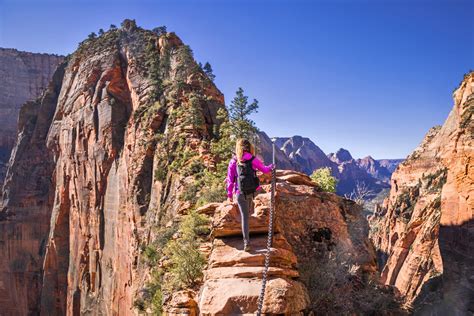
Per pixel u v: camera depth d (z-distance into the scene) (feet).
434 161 271.69
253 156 32.68
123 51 213.87
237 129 104.22
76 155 214.48
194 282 42.65
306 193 46.83
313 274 38.88
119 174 174.09
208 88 160.66
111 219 175.52
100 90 204.64
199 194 88.17
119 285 155.02
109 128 189.78
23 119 303.68
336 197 50.62
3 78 588.50
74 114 222.07
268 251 26.66
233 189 33.86
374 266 48.60
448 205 148.05
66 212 233.55
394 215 280.31
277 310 29.01
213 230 35.91
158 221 111.45
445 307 128.57
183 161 116.06
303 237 43.11
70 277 216.54
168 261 64.23
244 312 29.27
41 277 261.44
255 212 37.04
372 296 42.47
